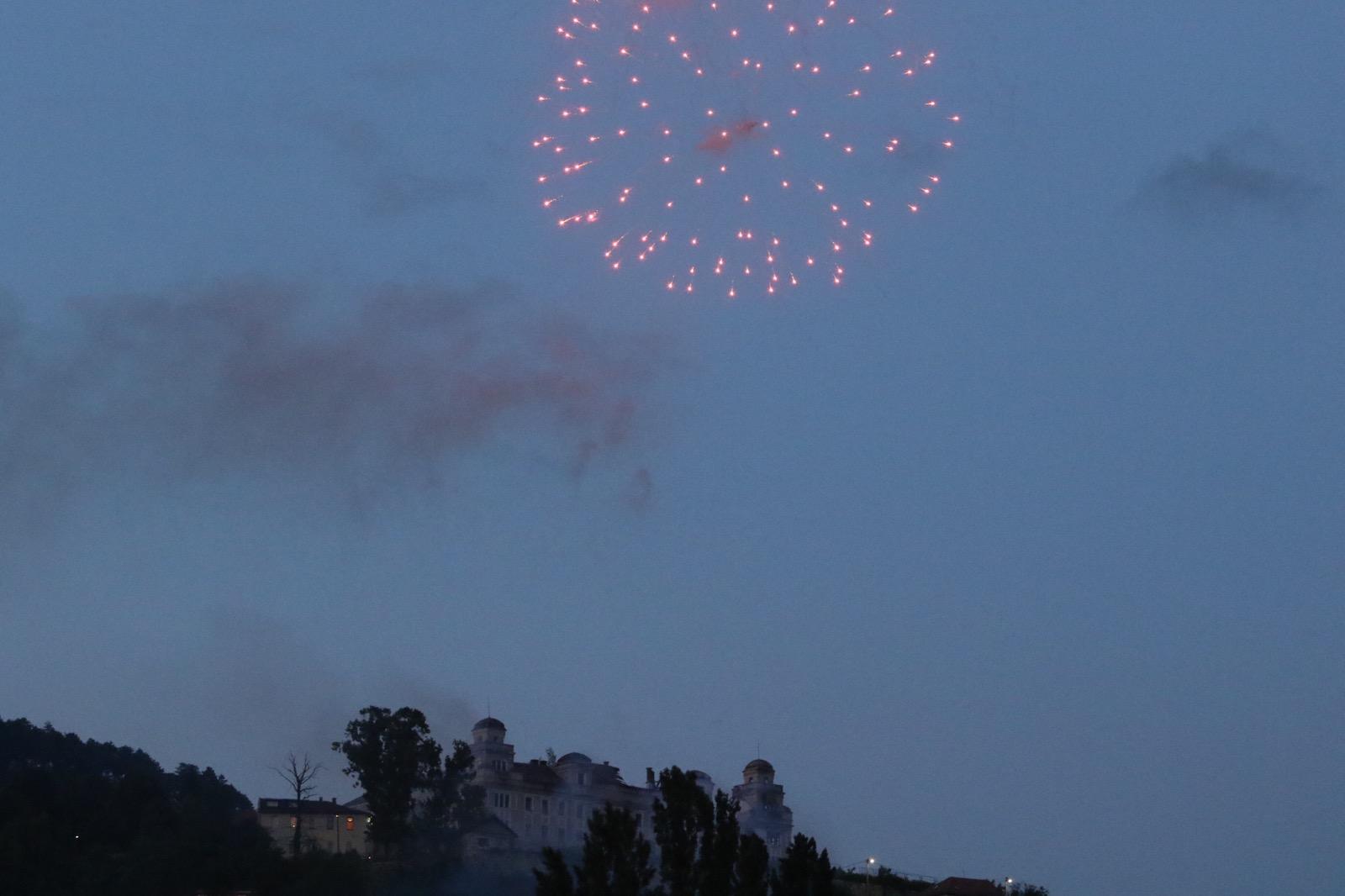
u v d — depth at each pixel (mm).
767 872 174625
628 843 161375
